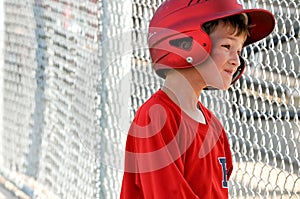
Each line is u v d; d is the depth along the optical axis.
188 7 5.49
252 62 7.86
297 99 7.82
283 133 7.33
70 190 10.72
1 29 15.04
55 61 11.63
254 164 7.63
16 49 14.18
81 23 10.17
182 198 5.22
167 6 5.59
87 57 9.86
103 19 9.23
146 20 8.86
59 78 11.39
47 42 12.16
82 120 9.98
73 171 10.51
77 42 10.35
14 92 14.36
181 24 5.45
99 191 9.32
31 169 13.05
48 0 12.03
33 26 12.95
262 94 7.95
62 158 11.17
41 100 12.52
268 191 7.56
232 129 8.04
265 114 7.55
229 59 5.54
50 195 11.80
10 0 14.48
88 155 9.62
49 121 12.03
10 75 14.62
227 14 5.41
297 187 7.68
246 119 8.30
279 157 8.02
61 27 11.24
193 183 5.45
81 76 10.11
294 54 7.81
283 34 7.54
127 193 5.69
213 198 5.59
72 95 10.57
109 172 9.21
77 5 10.35
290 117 7.82
